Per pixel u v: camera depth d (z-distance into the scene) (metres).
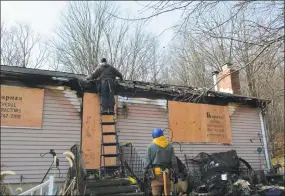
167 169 6.52
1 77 9.08
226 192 9.46
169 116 11.61
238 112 13.36
